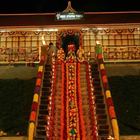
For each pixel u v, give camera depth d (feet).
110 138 26.84
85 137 29.78
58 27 62.95
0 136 30.94
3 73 47.55
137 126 33.12
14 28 63.36
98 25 62.69
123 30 63.72
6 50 63.46
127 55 62.28
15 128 32.99
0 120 34.45
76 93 35.99
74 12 66.03
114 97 39.45
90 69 40.93
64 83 38.29
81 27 63.00
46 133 29.60
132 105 37.47
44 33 63.93
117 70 47.73
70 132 29.60
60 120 31.45
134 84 42.83
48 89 36.19
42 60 42.55
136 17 66.95
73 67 40.83
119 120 34.42
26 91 40.93
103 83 35.94
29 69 47.60
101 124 31.09
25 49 63.31
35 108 31.12
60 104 33.71
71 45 48.70
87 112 33.30
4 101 38.50
